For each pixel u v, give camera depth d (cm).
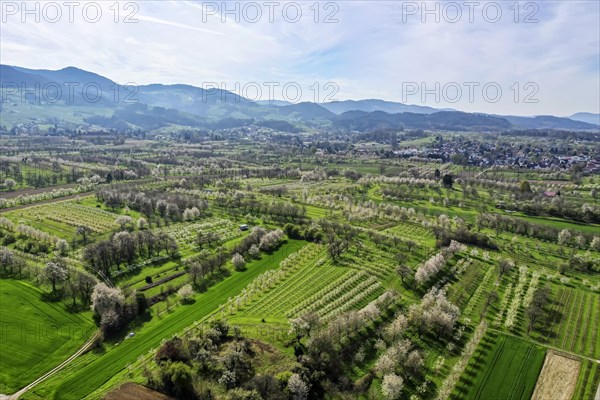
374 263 18688
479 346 12631
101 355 12250
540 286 16988
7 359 11738
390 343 12612
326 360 11188
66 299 15100
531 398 10400
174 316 14362
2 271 16800
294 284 16738
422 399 10444
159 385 10300
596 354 12394
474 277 17750
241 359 11075
